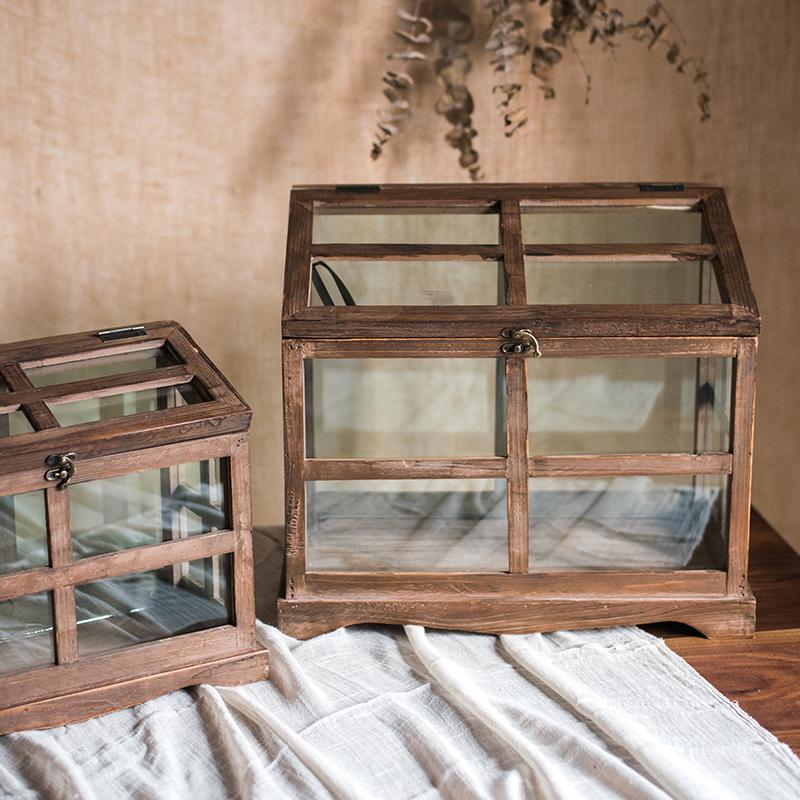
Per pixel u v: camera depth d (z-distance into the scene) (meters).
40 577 1.25
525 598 1.45
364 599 1.45
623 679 1.36
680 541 1.46
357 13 1.81
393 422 1.41
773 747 1.22
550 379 1.39
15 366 1.36
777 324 2.04
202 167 1.86
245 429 1.31
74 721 1.29
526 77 1.86
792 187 1.97
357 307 1.38
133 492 1.28
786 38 1.89
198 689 1.34
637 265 1.44
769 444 2.11
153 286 1.90
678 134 1.92
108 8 1.75
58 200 1.82
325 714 1.28
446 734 1.25
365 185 1.54
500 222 1.49
